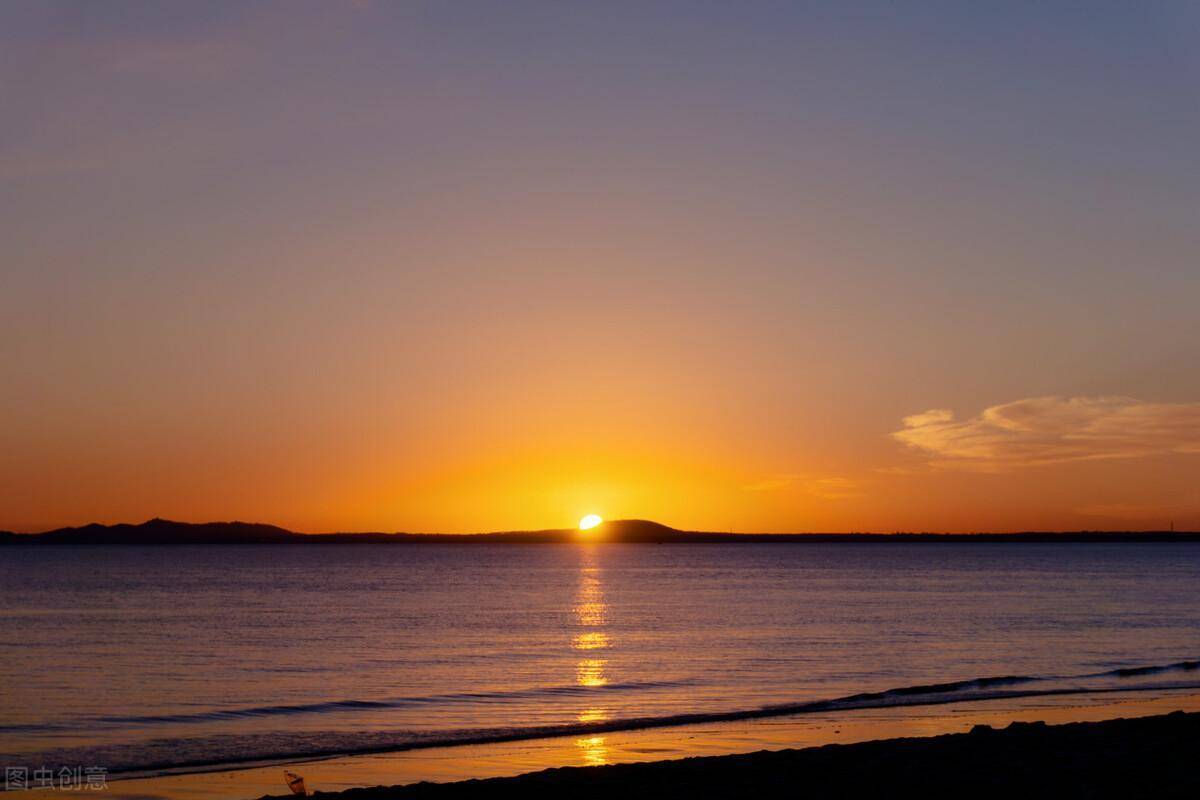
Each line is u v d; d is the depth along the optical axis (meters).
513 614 86.69
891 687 40.81
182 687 41.62
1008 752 22.36
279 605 97.69
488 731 30.45
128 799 22.19
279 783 23.80
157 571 181.75
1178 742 23.41
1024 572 187.88
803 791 19.11
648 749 27.47
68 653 55.12
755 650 55.88
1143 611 85.12
